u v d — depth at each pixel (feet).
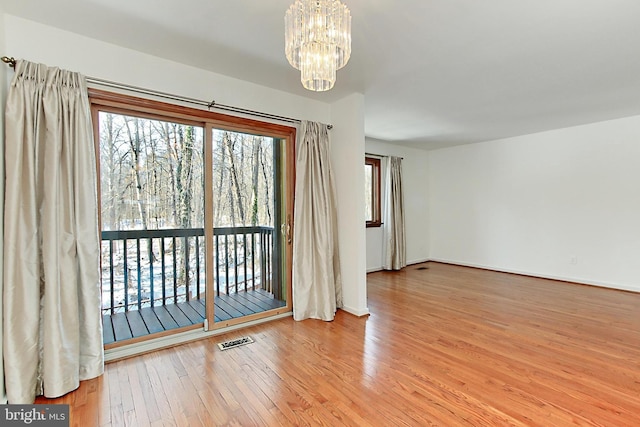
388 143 19.62
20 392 6.00
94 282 7.14
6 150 6.15
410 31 7.07
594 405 6.07
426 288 14.99
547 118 14.14
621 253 14.43
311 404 6.16
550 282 15.98
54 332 6.37
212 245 9.75
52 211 6.48
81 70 7.38
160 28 7.07
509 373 7.26
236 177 10.30
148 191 8.98
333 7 4.94
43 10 6.41
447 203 21.24
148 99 8.29
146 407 6.08
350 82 10.03
